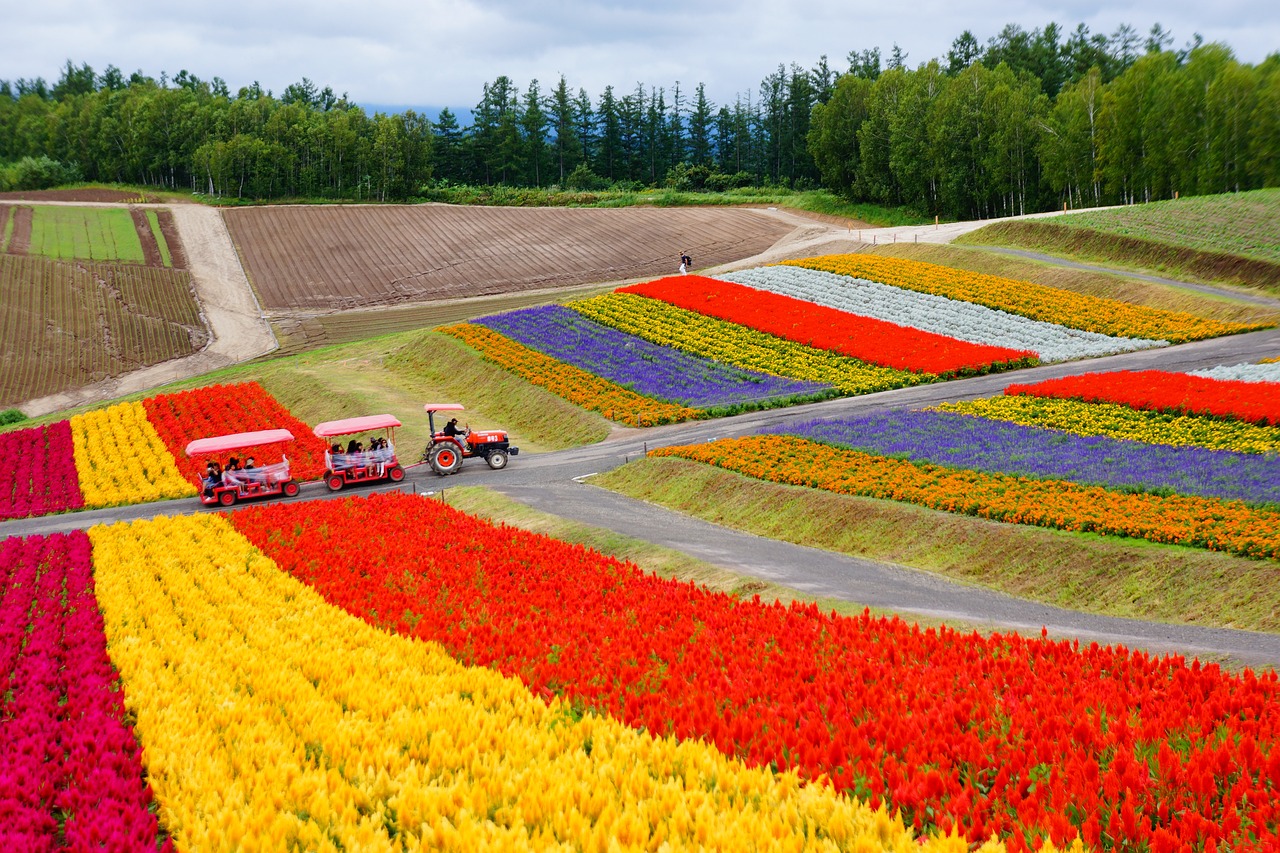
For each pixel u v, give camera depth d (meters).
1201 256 59.94
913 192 113.00
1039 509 26.66
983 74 108.06
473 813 12.67
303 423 53.16
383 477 41.78
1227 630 19.67
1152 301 55.59
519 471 41.75
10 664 20.41
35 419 60.00
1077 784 12.37
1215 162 81.56
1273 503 24.83
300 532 31.78
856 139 121.94
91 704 17.33
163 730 16.02
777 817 11.75
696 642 19.53
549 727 15.63
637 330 61.03
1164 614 21.05
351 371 62.94
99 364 70.62
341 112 154.75
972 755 13.52
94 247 99.12
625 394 50.62
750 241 97.31
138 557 29.66
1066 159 94.75
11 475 46.66
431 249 102.62
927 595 23.59
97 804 13.81
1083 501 27.02
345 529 31.66
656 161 163.50
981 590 23.91
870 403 44.47
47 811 13.91
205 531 32.59
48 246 97.75
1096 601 22.28
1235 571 21.36
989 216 108.75
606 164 164.00
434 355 63.34
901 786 12.59
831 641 19.08
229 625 22.06
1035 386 41.16
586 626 20.98
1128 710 15.06
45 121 174.00
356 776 13.84
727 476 35.00
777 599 22.67
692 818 12.30
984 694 15.74
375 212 119.38
